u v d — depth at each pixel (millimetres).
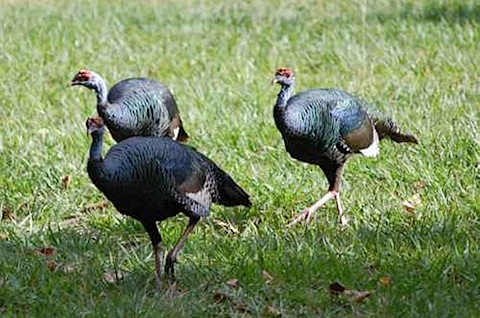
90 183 13953
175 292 10695
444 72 19625
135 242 12180
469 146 14625
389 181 13766
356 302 10406
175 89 18625
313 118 12352
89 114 17094
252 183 13625
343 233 12141
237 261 11273
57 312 10234
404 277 10812
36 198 13594
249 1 28484
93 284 10891
